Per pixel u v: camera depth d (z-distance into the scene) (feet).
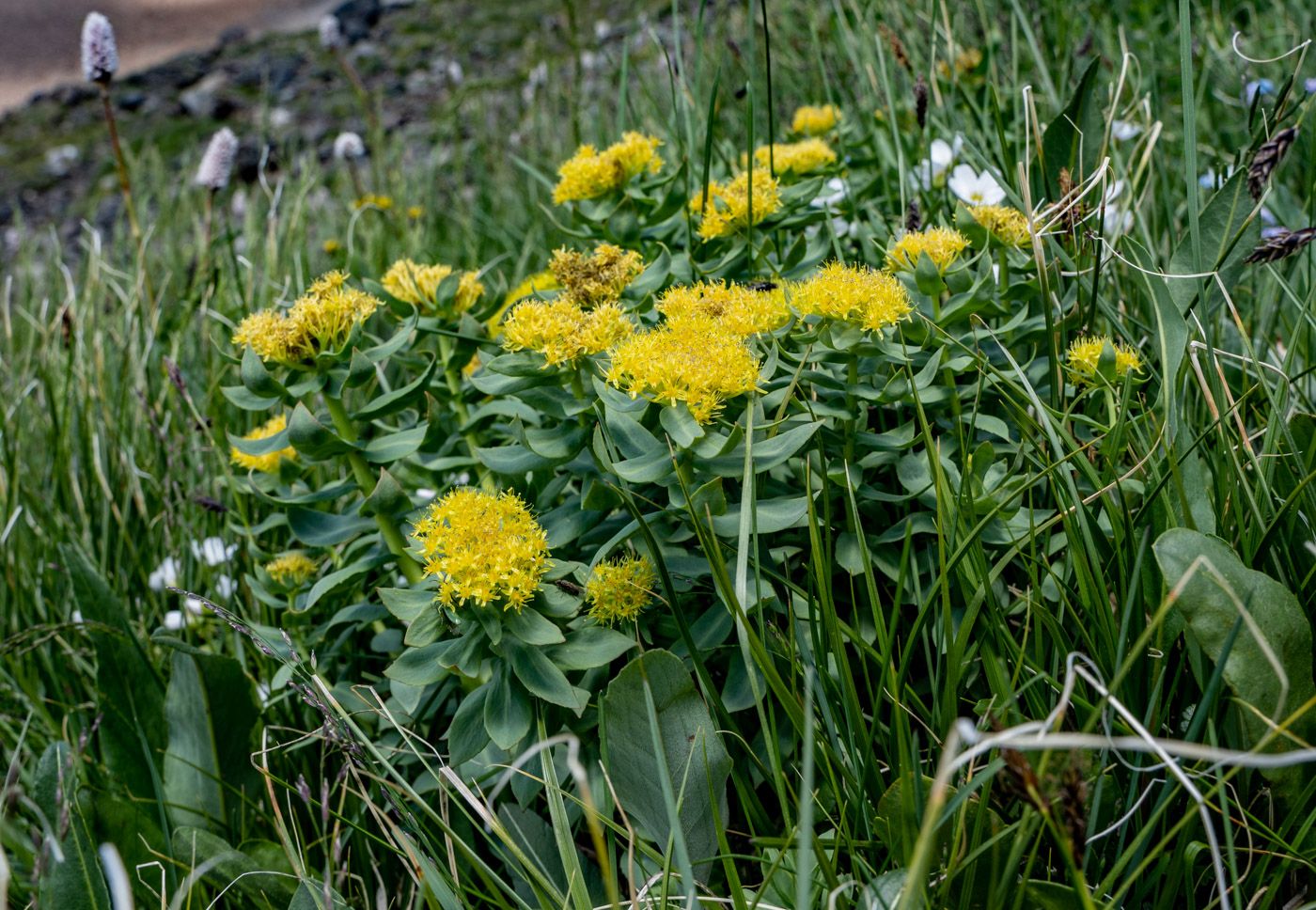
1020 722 1.19
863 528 1.45
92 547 1.91
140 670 1.51
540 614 1.29
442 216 3.52
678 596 1.37
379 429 1.73
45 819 1.25
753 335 1.41
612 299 1.51
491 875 1.20
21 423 2.18
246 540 1.85
